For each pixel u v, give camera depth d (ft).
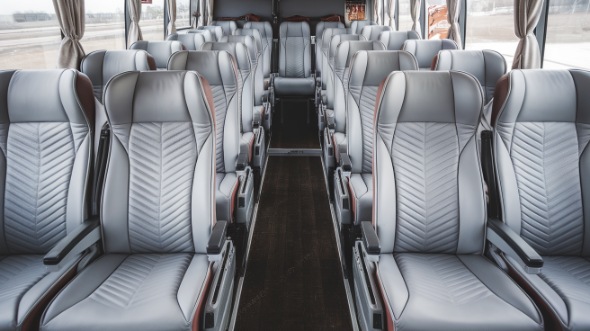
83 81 5.90
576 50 10.09
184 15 25.66
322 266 8.80
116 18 16.62
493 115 6.14
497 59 9.33
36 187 5.90
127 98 5.80
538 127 6.03
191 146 5.87
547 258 6.03
